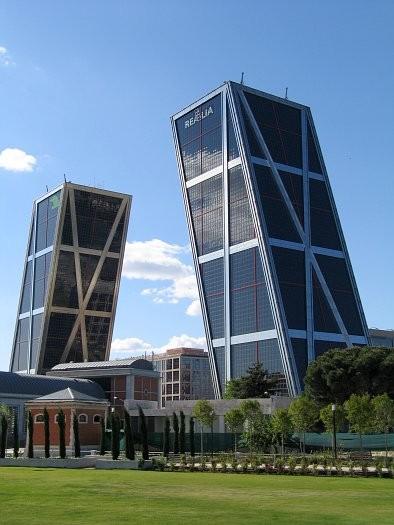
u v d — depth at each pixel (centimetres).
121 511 3462
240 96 18250
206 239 18975
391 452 8744
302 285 17188
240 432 10288
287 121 18700
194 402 12800
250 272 17400
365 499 4044
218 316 18288
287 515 3284
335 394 11562
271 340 16662
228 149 18338
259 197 17350
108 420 10981
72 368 16712
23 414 14225
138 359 16350
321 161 18912
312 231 17925
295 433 9675
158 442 10669
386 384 11125
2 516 3262
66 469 7544
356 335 17662
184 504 3784
